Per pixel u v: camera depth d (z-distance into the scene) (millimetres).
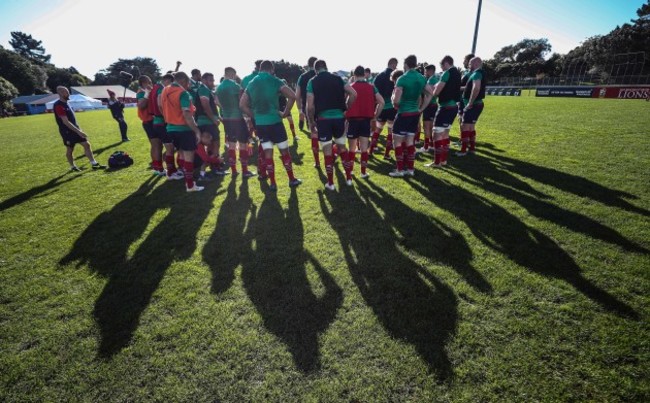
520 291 2553
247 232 3711
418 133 8086
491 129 9781
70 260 3258
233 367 1997
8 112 45375
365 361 1994
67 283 2889
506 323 2242
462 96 6770
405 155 5777
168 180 5914
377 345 2102
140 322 2391
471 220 3789
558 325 2209
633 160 5812
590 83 35938
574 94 25297
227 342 2178
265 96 4582
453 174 5547
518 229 3531
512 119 11797
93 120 20609
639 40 41062
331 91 4551
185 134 4883
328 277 2820
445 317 2316
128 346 2180
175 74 4617
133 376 1968
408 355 2020
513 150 7000
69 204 4797
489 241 3311
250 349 2115
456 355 2010
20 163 7746
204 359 2059
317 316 2375
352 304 2480
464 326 2227
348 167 5051
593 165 5645
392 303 2475
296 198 4730
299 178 5711
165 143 5723
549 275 2732
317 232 3645
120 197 5055
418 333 2188
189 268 3039
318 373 1928
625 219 3643
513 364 1936
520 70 54531
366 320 2314
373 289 2643
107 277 2955
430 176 5504
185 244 3488
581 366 1907
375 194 4754
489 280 2697
